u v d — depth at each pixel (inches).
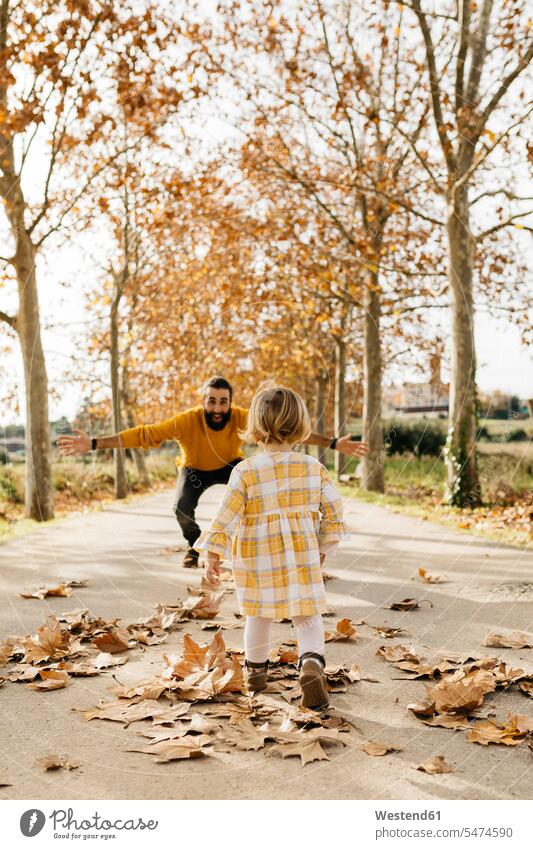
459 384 438.3
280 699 119.2
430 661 138.6
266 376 849.5
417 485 664.4
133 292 646.5
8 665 138.6
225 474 233.3
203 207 589.3
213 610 176.2
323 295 661.9
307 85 528.1
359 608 183.3
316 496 123.6
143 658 142.9
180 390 718.5
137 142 468.8
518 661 136.9
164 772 93.9
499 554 264.8
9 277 435.2
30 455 420.2
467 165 445.7
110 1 378.0
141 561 257.3
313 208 622.8
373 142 584.7
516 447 511.8
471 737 102.3
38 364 424.5
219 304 681.0
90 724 109.2
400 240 611.8
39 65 366.6
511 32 421.1
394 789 89.3
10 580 223.3
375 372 607.2
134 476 791.1
